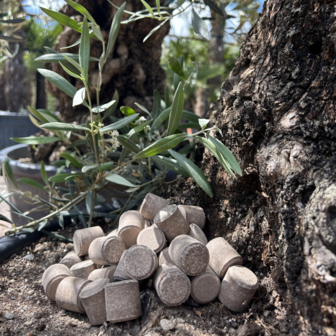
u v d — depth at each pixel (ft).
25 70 5.36
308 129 0.82
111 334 0.86
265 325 0.80
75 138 1.88
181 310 0.89
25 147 2.49
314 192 0.74
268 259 0.92
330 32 0.79
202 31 1.09
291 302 0.76
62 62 1.18
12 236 1.28
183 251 0.88
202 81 3.96
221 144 0.95
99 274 0.99
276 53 0.91
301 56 0.87
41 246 1.30
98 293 0.89
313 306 0.70
